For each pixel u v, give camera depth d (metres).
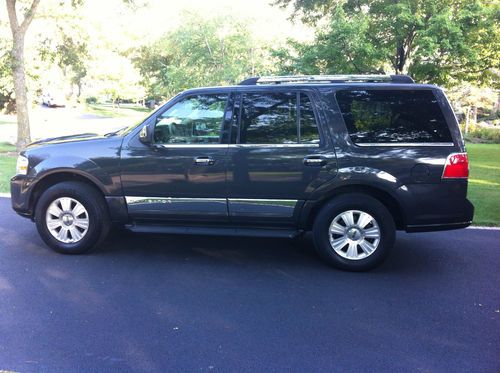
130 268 5.12
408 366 3.22
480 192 9.67
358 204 4.99
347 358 3.32
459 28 13.09
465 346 3.50
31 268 5.06
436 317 3.99
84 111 50.44
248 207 5.17
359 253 5.09
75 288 4.54
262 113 5.15
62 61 22.95
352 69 13.84
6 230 6.52
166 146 5.23
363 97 5.05
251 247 5.95
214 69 17.41
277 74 14.80
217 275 4.95
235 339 3.58
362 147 4.97
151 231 5.36
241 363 3.25
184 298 4.34
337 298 4.38
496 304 4.27
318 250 5.15
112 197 5.37
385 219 4.98
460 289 4.63
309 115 5.08
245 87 5.23
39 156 5.48
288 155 5.03
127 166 5.29
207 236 6.41
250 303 4.25
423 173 4.90
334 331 3.73
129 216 5.41
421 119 4.98
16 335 3.60
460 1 13.88
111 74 41.59
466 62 14.57
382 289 4.61
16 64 14.66
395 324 3.86
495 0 14.17
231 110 5.18
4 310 4.02
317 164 4.98
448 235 6.62
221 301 4.28
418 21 13.39
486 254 5.76
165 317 3.94
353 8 16.52
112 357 3.31
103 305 4.15
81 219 5.46
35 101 22.59
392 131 4.99
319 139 5.03
